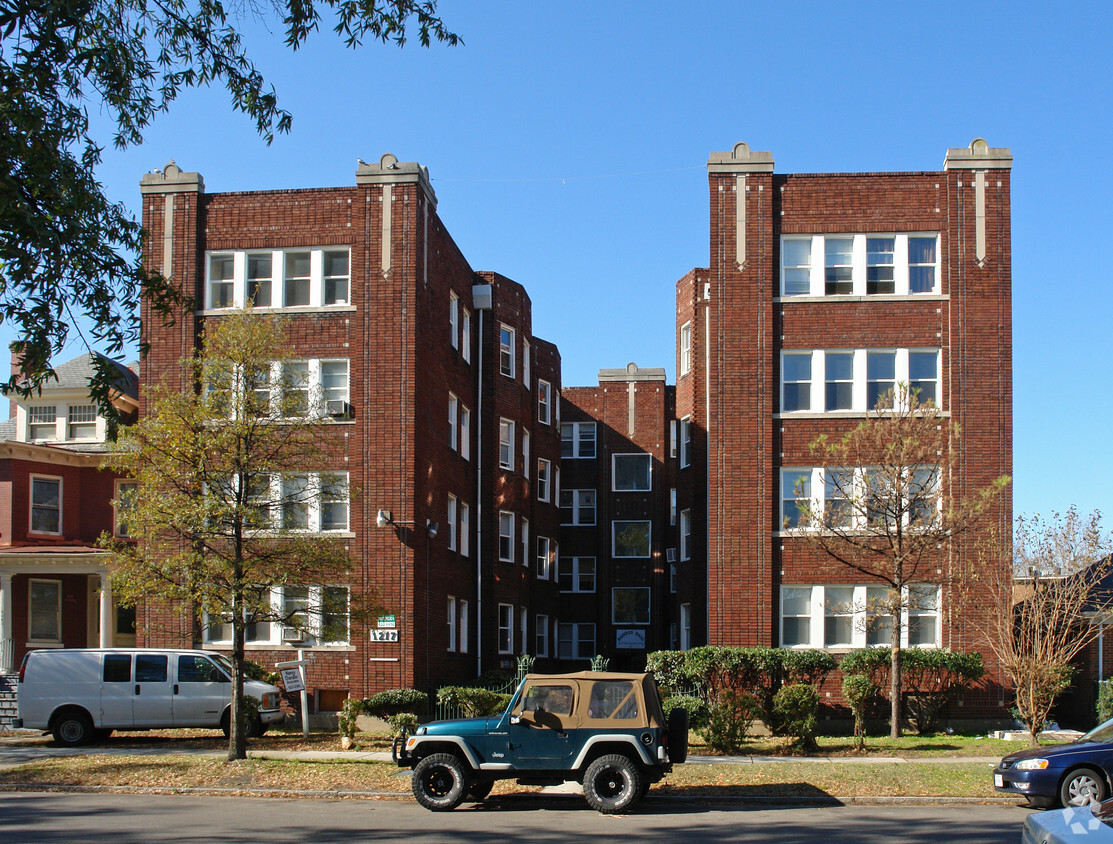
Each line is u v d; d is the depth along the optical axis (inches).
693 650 1029.2
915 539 906.1
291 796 663.1
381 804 634.8
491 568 1331.2
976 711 1033.5
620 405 1744.6
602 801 590.2
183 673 927.7
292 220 1118.4
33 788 690.2
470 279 1366.9
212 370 768.3
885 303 1105.4
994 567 1006.4
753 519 1081.4
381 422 1074.7
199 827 535.5
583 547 1717.5
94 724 909.8
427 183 1141.1
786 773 712.4
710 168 1122.7
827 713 1039.0
